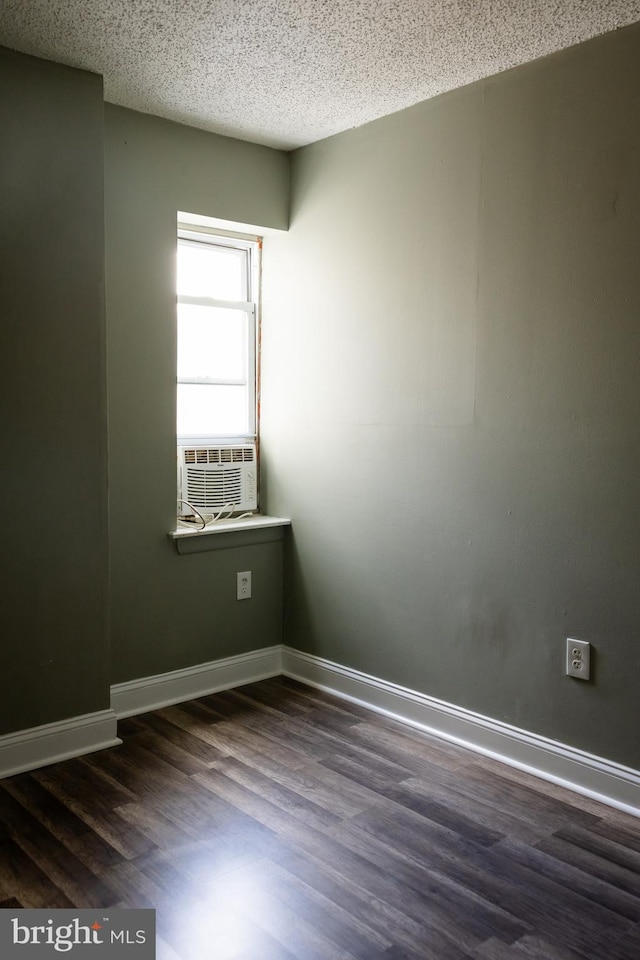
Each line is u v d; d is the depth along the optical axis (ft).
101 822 8.07
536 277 8.95
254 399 12.64
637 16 7.80
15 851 7.55
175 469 11.12
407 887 7.05
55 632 9.38
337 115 10.48
